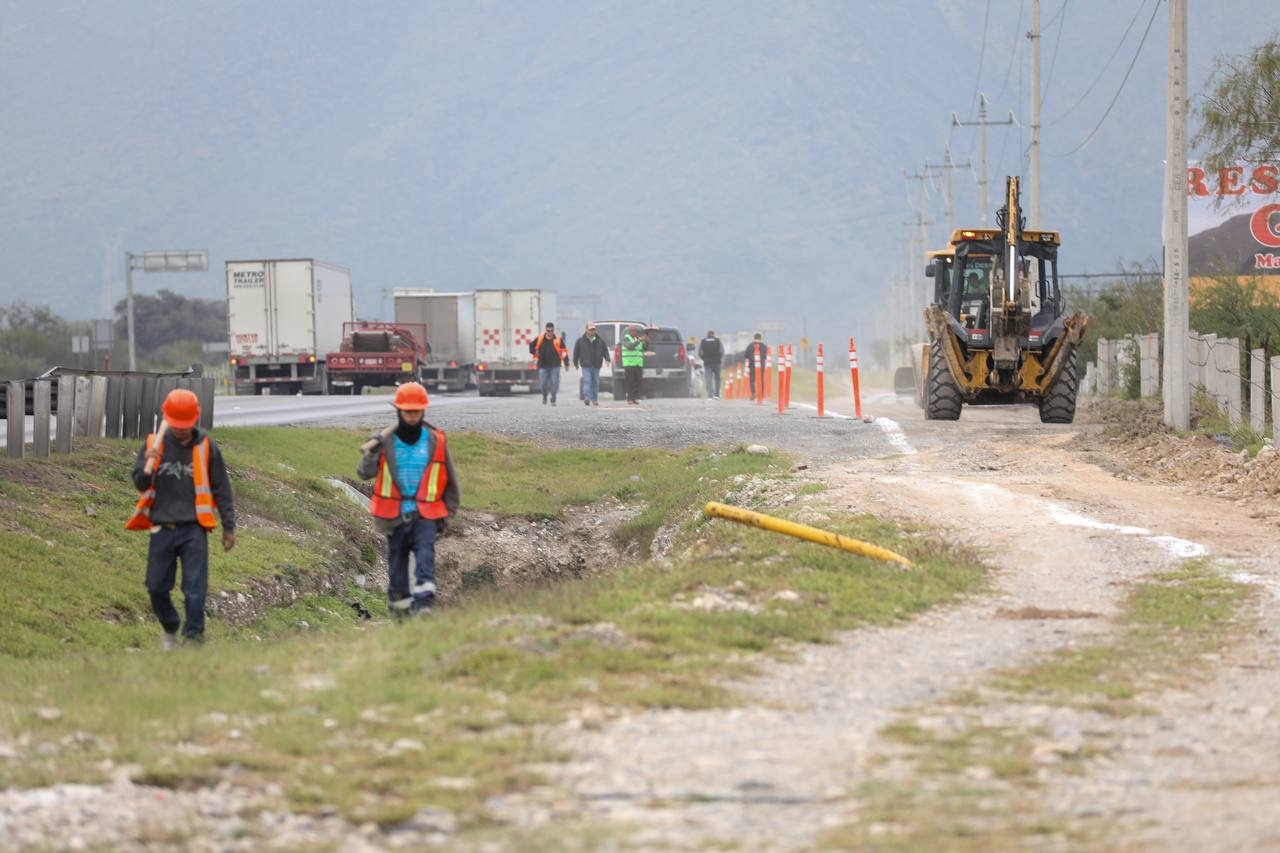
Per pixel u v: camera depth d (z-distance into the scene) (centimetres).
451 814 2241
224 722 2862
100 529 6038
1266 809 2128
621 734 2705
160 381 8062
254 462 7888
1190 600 4094
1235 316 11975
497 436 10225
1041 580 4519
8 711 3045
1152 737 2644
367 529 7606
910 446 8794
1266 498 6228
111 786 2422
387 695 3011
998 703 2933
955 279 10606
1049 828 2075
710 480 7750
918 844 2016
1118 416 10569
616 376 17450
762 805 2259
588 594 4172
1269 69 12375
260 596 5866
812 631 3653
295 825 2217
